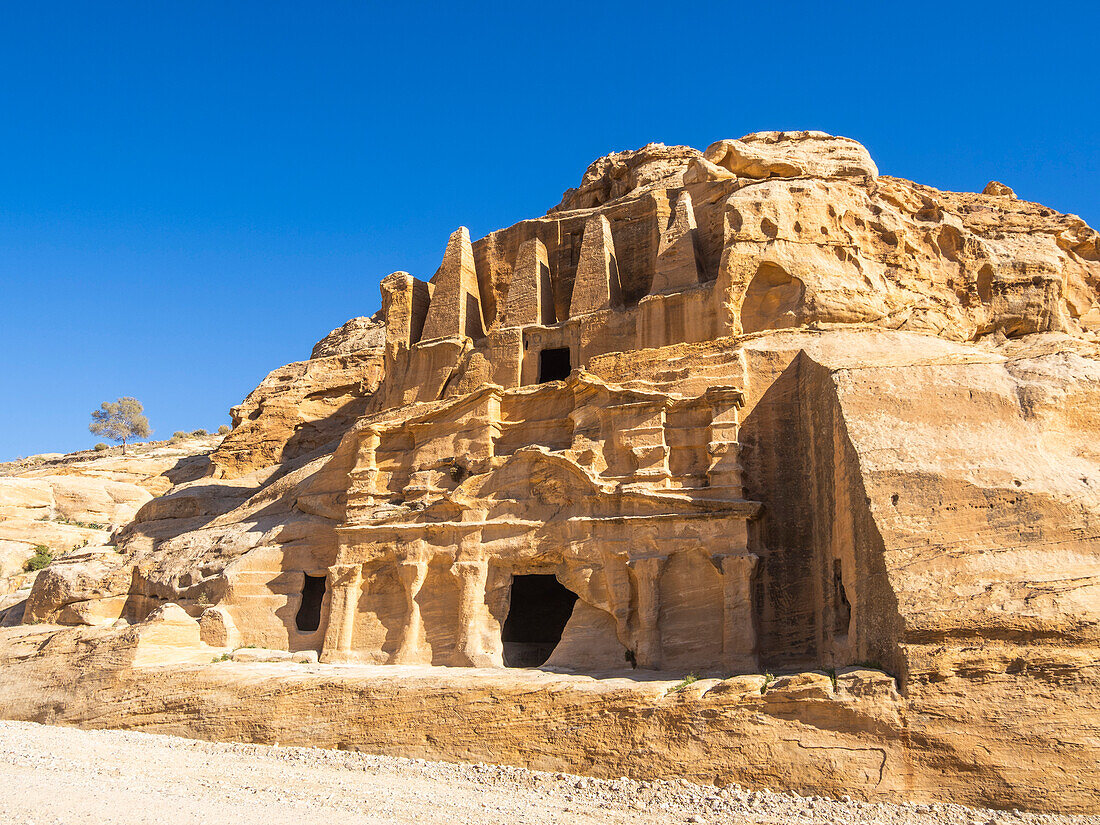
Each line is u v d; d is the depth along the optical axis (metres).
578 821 13.20
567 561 22.89
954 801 12.60
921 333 23.14
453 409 27.80
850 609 16.95
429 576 25.28
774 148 31.11
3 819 13.12
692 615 20.94
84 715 24.41
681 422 23.14
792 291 25.47
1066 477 14.88
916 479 15.52
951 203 32.28
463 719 18.00
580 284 30.88
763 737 14.27
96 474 58.41
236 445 46.88
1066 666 12.80
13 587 44.72
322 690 20.34
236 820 13.34
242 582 28.69
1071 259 31.92
